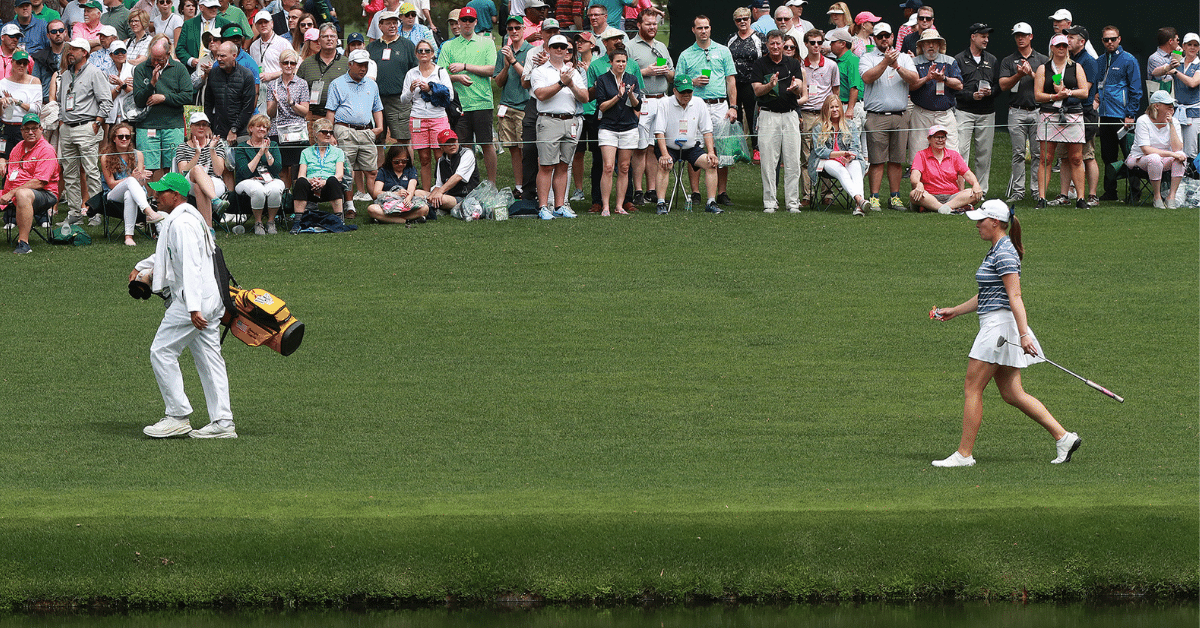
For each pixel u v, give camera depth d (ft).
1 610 80.48
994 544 82.89
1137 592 82.43
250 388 129.49
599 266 178.19
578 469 100.68
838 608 81.71
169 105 195.52
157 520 83.30
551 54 195.72
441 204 202.59
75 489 93.50
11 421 116.26
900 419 117.50
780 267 177.99
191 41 215.72
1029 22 258.57
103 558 81.41
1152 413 118.93
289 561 81.76
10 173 185.78
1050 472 98.27
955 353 141.28
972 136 222.28
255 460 103.45
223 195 190.90
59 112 199.82
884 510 85.25
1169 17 248.73
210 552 81.82
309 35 209.26
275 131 199.93
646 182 219.82
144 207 182.60
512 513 84.89
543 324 153.38
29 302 161.58
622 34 199.21
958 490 91.71
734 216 205.36
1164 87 215.51
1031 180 221.46
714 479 96.99
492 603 81.46
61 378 132.26
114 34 201.16
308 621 80.69
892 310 158.51
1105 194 221.87
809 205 213.25
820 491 91.97
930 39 207.00
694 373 134.10
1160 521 83.87
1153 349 142.72
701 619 81.05
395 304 161.38
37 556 81.20
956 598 81.97
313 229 194.39
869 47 210.18
